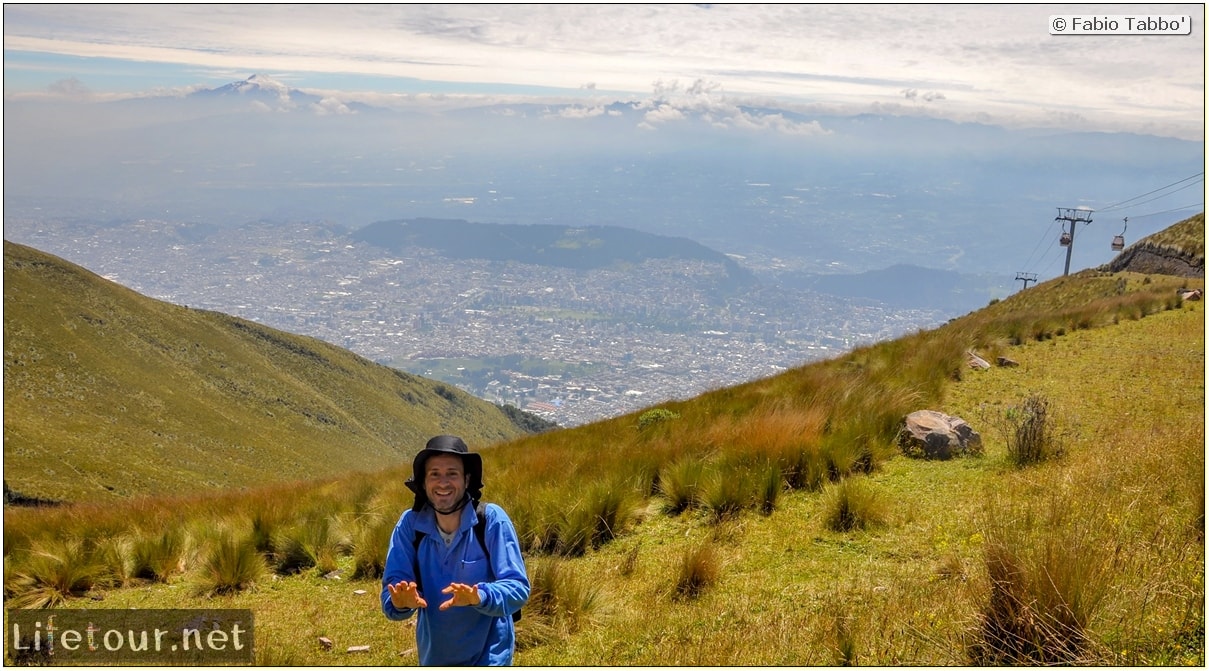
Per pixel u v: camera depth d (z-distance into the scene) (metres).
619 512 8.81
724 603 6.08
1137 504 6.27
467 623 3.73
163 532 9.77
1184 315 20.72
